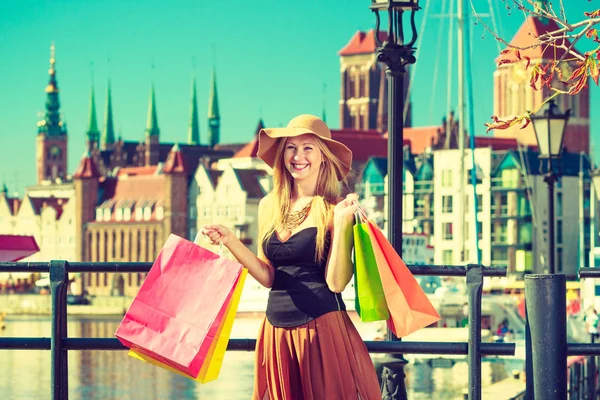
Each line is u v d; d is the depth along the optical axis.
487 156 177.75
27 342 9.12
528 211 174.25
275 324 8.42
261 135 8.74
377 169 188.12
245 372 64.75
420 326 8.06
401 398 14.85
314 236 8.40
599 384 40.72
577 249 176.12
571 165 177.88
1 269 9.09
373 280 8.16
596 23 11.98
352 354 8.38
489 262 176.38
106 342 9.06
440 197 180.62
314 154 8.65
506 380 50.31
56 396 9.05
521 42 142.25
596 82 11.74
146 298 8.02
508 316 87.75
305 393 8.33
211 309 7.91
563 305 8.45
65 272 9.11
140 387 70.25
